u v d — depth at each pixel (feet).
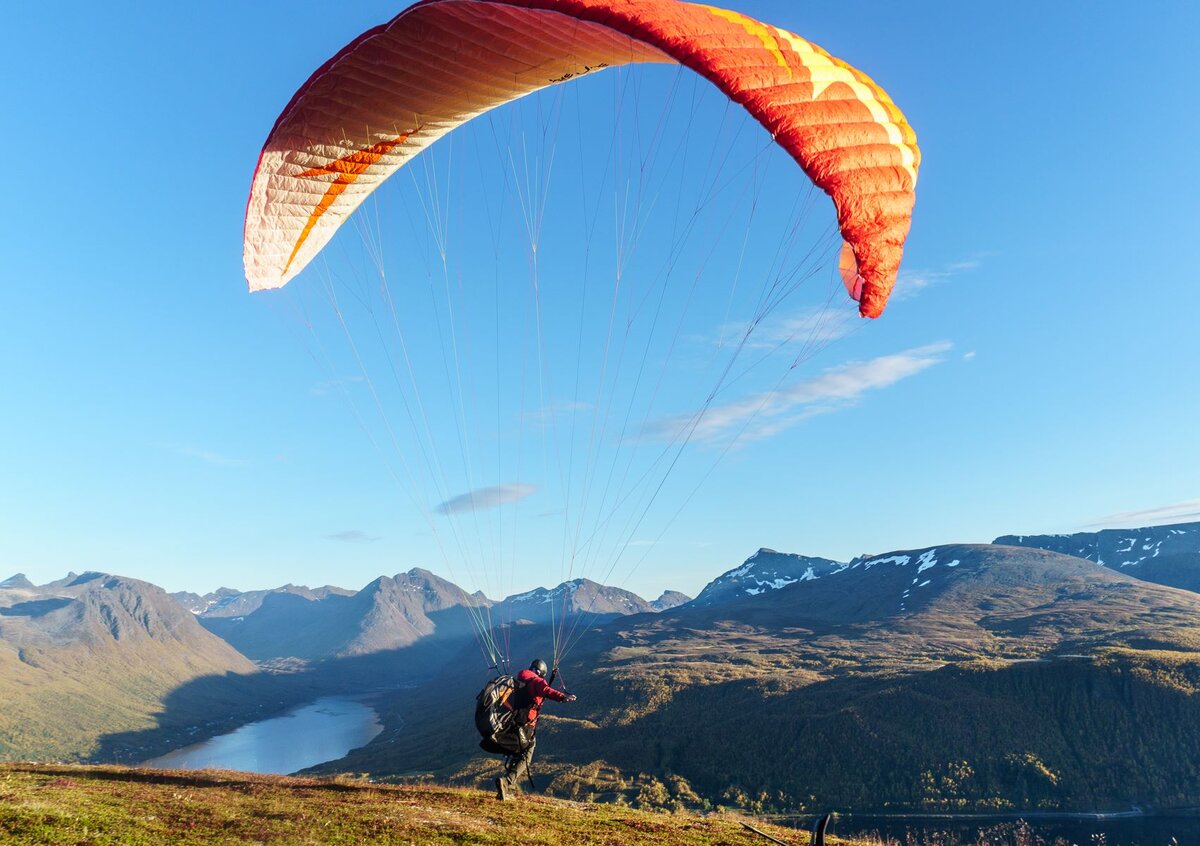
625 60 34.47
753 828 51.88
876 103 34.78
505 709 39.42
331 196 43.60
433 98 38.99
